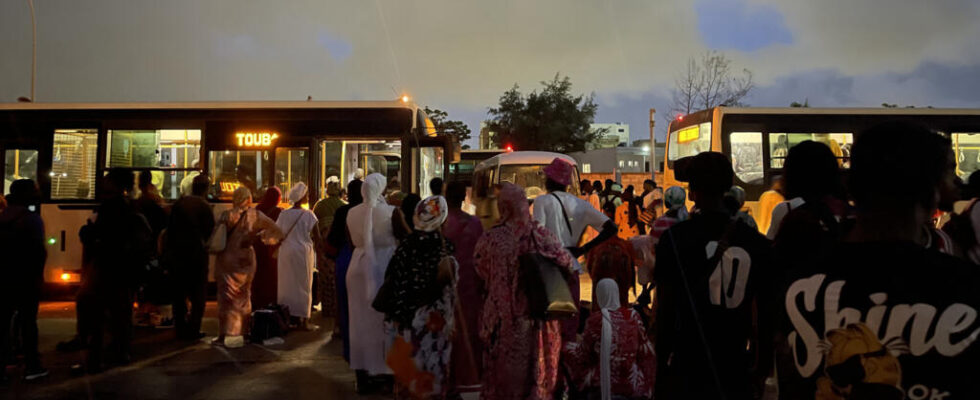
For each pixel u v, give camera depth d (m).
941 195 1.67
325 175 12.26
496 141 53.16
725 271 3.04
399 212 6.38
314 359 7.63
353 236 6.49
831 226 3.19
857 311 1.59
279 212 9.60
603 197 17.23
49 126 12.05
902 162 1.60
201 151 12.05
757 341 3.01
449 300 5.43
